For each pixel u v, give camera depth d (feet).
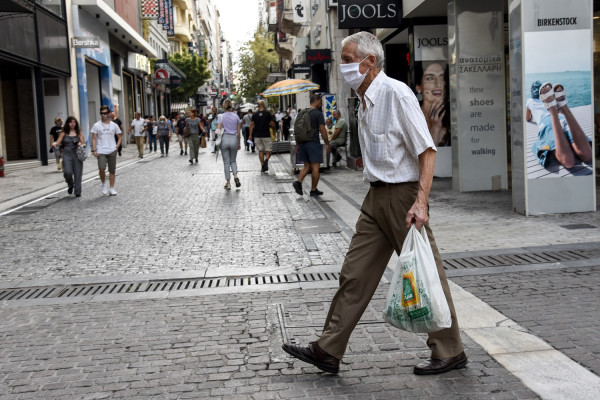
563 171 28.04
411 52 44.09
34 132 78.89
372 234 11.66
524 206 28.22
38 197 43.68
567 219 26.76
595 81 40.09
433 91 44.06
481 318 14.64
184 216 32.89
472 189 37.04
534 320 14.29
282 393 11.13
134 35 120.57
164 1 167.53
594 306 15.10
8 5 50.57
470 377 11.36
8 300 18.42
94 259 23.57
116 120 88.12
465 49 35.96
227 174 44.21
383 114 11.04
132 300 17.83
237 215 32.55
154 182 51.11
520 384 10.97
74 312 16.84
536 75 27.48
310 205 35.04
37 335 15.01
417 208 10.71
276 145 83.92
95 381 12.03
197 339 14.25
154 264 22.40
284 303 16.92
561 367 11.60
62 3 84.84
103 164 43.04
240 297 17.72
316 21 105.50
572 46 27.48
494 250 21.62
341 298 11.71
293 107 169.37
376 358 12.57
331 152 58.54
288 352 11.82
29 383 12.05
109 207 37.37
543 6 27.22
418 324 10.81
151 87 166.71
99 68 109.19
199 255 23.59
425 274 10.76
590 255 20.26
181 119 91.30
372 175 11.39
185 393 11.32
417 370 11.57
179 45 238.89
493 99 36.52
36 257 24.35
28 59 69.92
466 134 36.63
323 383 11.46
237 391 11.31
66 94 88.17
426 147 10.66
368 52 11.02
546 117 27.76
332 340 11.61
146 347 13.84
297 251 23.63
